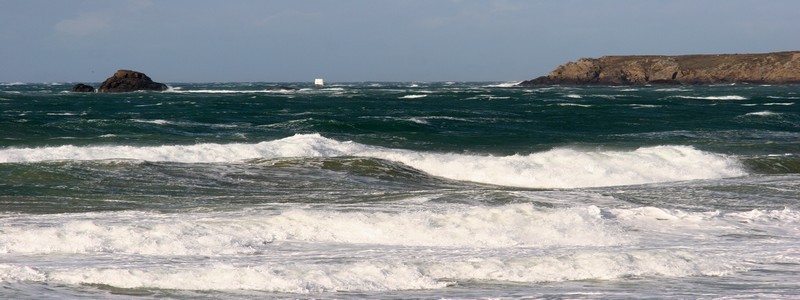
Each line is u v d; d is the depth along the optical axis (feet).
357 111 524.11
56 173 187.62
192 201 158.61
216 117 437.58
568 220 123.34
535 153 250.16
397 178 206.28
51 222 126.11
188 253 102.99
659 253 99.30
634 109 549.54
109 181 181.78
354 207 145.28
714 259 98.99
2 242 105.09
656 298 81.61
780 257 103.76
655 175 215.72
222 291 83.15
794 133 355.77
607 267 93.71
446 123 408.87
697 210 146.41
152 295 81.30
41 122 380.37
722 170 221.87
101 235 108.78
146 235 109.60
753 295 83.15
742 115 448.65
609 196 161.48
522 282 88.89
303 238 113.09
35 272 87.35
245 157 237.66
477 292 84.28
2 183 175.11
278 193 172.86
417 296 82.38
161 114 470.39
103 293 81.51
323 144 254.47
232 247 106.22
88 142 277.85
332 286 85.30
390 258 100.22
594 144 288.10
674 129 388.37
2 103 647.15
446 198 158.30
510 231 117.29
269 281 85.61
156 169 198.90
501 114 486.38
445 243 111.86
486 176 214.28
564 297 81.92
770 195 164.76
